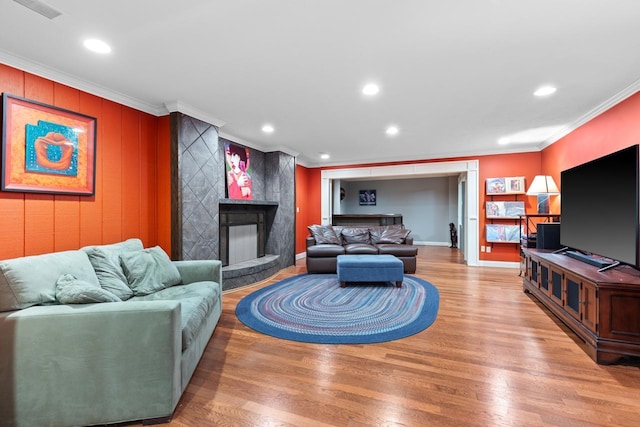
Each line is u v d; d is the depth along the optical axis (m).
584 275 2.17
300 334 2.50
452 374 1.87
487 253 5.43
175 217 3.15
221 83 2.63
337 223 8.55
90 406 1.44
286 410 1.55
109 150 2.79
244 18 1.73
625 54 2.13
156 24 1.79
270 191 5.31
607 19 1.73
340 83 2.63
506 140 4.68
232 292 3.82
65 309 1.46
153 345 1.47
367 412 1.52
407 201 9.52
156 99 3.00
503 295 3.58
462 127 3.98
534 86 2.68
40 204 2.29
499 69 2.37
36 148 2.24
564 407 1.55
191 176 3.29
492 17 1.72
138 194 3.05
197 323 1.88
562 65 2.30
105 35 1.90
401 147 5.23
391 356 2.12
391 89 2.76
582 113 3.39
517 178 5.09
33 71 2.24
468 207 5.55
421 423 1.44
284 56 2.17
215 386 1.77
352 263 3.95
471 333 2.49
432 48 2.06
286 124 3.87
